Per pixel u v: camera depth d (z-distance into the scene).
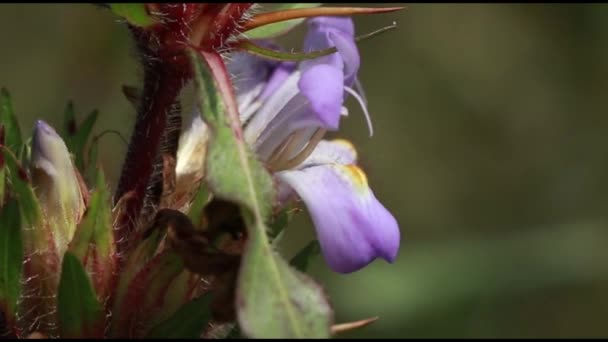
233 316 0.23
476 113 0.59
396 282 0.42
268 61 0.26
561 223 0.50
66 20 0.44
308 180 0.24
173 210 0.24
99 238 0.24
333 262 0.23
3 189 0.25
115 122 0.41
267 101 0.25
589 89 0.57
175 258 0.24
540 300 0.48
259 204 0.22
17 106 0.47
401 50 0.58
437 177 0.59
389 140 0.58
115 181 0.27
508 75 0.59
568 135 0.57
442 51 0.59
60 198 0.24
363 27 0.57
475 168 0.59
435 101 0.59
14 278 0.24
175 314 0.23
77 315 0.23
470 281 0.43
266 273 0.22
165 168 0.25
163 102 0.24
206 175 0.22
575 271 0.45
